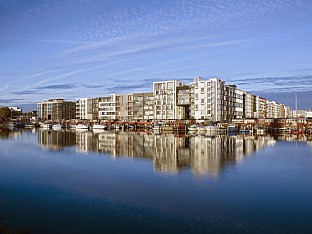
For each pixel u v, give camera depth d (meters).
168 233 22.48
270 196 31.53
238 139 104.44
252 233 22.50
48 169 45.97
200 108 181.88
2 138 106.44
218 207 27.95
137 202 29.31
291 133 140.00
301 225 23.95
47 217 25.52
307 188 34.81
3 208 27.75
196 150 70.31
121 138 107.56
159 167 47.34
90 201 29.61
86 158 57.16
